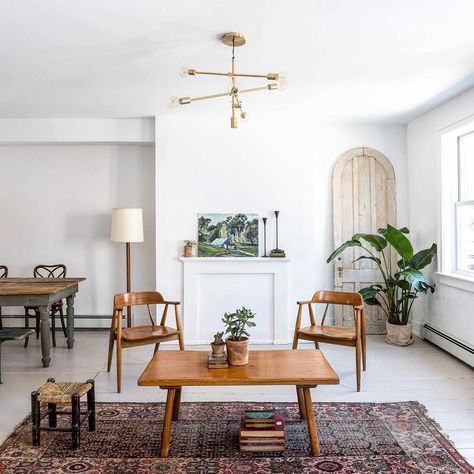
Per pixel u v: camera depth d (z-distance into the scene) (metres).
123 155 5.52
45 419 2.95
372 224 5.27
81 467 2.36
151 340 3.60
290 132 4.98
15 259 5.55
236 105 3.02
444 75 3.62
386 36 2.88
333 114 4.88
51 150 5.52
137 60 3.28
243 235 4.98
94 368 4.01
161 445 2.48
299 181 4.99
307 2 2.44
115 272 5.57
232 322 2.71
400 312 4.80
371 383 3.58
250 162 4.98
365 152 5.27
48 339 4.05
